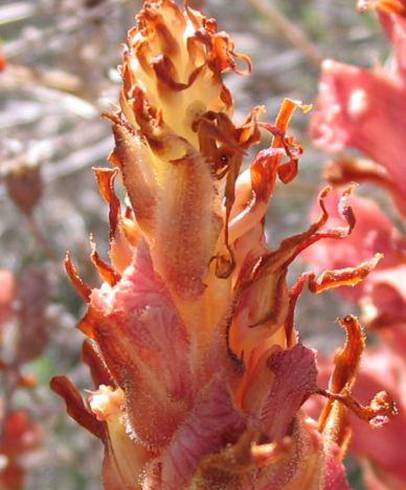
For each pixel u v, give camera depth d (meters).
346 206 0.21
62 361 0.68
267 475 0.19
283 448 0.19
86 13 0.56
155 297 0.20
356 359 0.22
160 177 0.20
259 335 0.20
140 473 0.20
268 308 0.20
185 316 0.20
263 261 0.20
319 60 0.53
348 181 0.34
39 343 0.51
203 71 0.20
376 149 0.33
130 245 0.20
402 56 0.33
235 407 0.19
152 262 0.20
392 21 0.33
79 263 0.56
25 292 0.51
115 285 0.20
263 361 0.20
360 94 0.33
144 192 0.20
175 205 0.20
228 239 0.20
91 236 0.21
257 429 0.19
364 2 0.31
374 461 0.34
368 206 0.35
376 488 0.34
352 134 0.33
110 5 0.56
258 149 0.45
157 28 0.20
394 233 0.35
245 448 0.19
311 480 0.20
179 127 0.20
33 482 0.68
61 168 0.62
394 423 0.34
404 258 0.34
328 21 0.72
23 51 0.59
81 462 0.68
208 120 0.20
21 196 0.49
